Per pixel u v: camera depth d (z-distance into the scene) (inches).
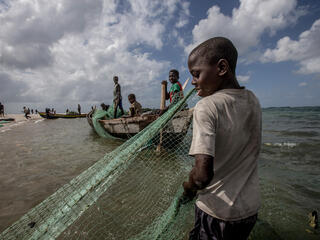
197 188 31.9
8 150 269.0
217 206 35.3
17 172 169.0
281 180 138.3
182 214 59.8
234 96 33.2
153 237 57.2
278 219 91.4
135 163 103.3
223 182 35.0
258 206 36.3
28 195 121.4
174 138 106.3
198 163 29.2
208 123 30.2
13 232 39.9
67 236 73.7
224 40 34.3
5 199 116.3
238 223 34.8
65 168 176.1
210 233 37.3
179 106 61.8
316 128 509.7
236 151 34.0
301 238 78.5
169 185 93.7
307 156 209.9
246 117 33.6
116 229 76.2
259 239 78.5
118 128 309.7
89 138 378.3
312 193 117.2
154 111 263.7
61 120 1127.0
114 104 398.9
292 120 842.8
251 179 35.6
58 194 45.0
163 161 99.7
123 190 102.1
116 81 398.3
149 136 50.5
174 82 215.2
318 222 87.9
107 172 42.6
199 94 38.8
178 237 63.7
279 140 320.2
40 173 164.6
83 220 83.2
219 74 34.1
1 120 991.0
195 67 35.8
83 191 40.4
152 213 83.9
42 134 461.7
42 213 42.8
